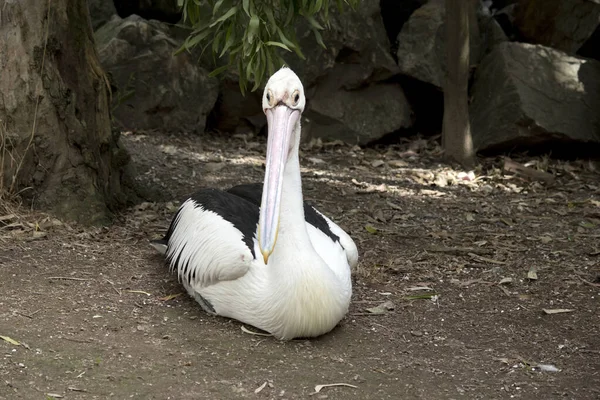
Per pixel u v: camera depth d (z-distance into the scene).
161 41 15.90
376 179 13.91
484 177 14.23
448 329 7.73
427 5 17.33
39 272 8.25
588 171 15.00
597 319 8.10
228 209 8.03
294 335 7.09
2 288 7.71
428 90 17.16
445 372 6.73
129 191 11.26
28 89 9.53
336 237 8.22
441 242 10.62
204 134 16.30
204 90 16.16
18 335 6.72
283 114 6.69
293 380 6.38
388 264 9.57
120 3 17.34
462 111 15.02
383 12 18.34
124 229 9.99
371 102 16.72
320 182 13.39
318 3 7.81
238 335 7.20
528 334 7.68
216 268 7.34
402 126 16.83
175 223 8.59
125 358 6.54
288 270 6.89
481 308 8.34
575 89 15.77
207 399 5.97
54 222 9.52
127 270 8.63
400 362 6.89
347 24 16.31
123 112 15.72
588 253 10.20
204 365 6.54
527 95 15.41
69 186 9.83
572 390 6.49
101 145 10.36
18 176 9.65
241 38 8.58
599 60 17.38
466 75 14.89
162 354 6.68
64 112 9.77
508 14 18.45
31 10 9.54
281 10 8.63
